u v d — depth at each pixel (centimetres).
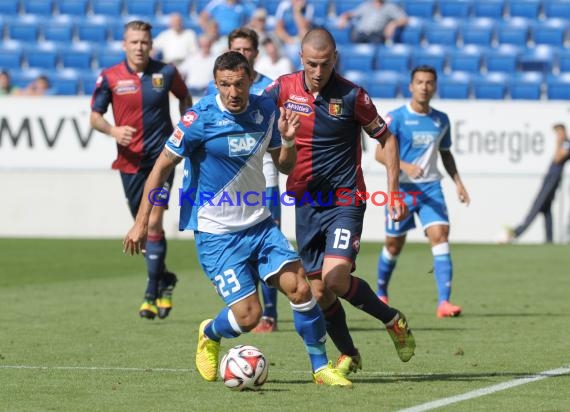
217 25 6975
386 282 3838
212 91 3028
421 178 3691
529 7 8050
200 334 2345
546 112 6250
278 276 2244
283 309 3806
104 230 6569
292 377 2392
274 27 7856
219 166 2225
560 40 7794
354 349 2425
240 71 2153
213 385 2288
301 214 2445
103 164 6519
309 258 2459
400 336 2438
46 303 3856
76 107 6500
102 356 2702
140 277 4731
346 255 2348
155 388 2250
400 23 7750
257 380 2203
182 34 7306
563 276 4731
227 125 2200
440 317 3500
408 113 3709
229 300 2239
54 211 6562
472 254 5691
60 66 7819
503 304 3834
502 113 6269
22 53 7862
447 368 2516
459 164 6316
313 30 2339
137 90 3500
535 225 6425
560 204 6334
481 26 7825
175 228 6600
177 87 3556
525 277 4700
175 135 2219
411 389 2227
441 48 7669
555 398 2125
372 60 7588
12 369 2500
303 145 2392
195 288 4384
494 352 2764
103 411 1998
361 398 2122
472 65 7569
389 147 2403
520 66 7606
